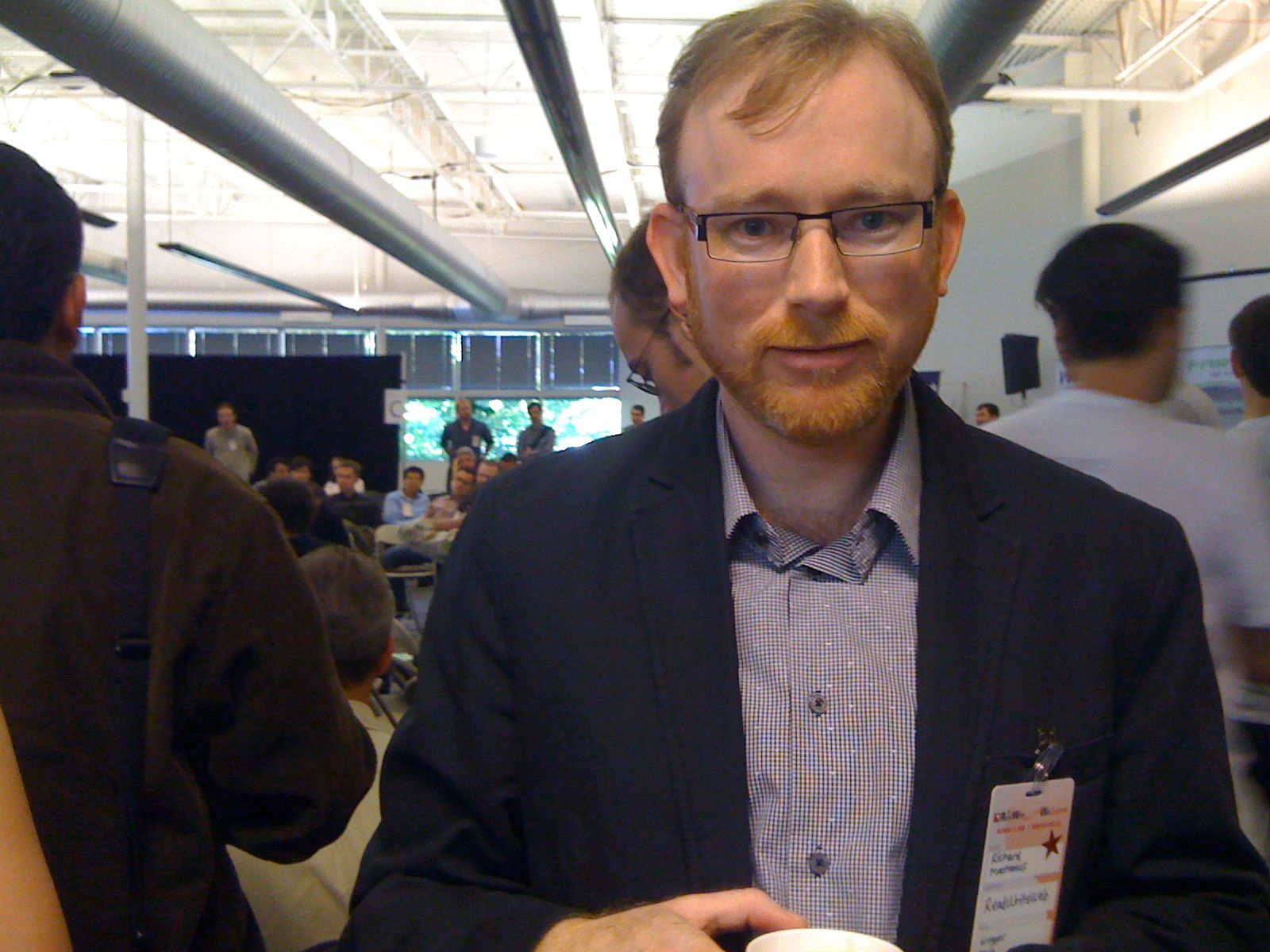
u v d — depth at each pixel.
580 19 7.27
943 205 0.80
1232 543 1.46
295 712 1.15
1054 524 0.82
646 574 0.82
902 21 0.77
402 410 13.07
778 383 0.75
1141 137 7.73
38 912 0.53
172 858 1.03
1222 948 0.73
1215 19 6.98
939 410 0.88
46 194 1.11
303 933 1.46
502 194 12.85
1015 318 9.05
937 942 0.74
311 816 1.18
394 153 12.20
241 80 5.77
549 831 0.80
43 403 1.08
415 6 7.90
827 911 0.76
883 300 0.74
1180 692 0.80
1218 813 0.78
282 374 13.27
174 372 13.19
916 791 0.76
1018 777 0.76
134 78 4.89
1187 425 1.52
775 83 0.72
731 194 0.74
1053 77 8.37
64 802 0.97
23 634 0.98
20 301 1.10
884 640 0.81
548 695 0.81
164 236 14.69
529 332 15.82
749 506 0.82
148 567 1.04
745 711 0.79
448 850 0.81
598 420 15.87
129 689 1.02
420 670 0.88
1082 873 0.79
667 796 0.77
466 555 0.88
